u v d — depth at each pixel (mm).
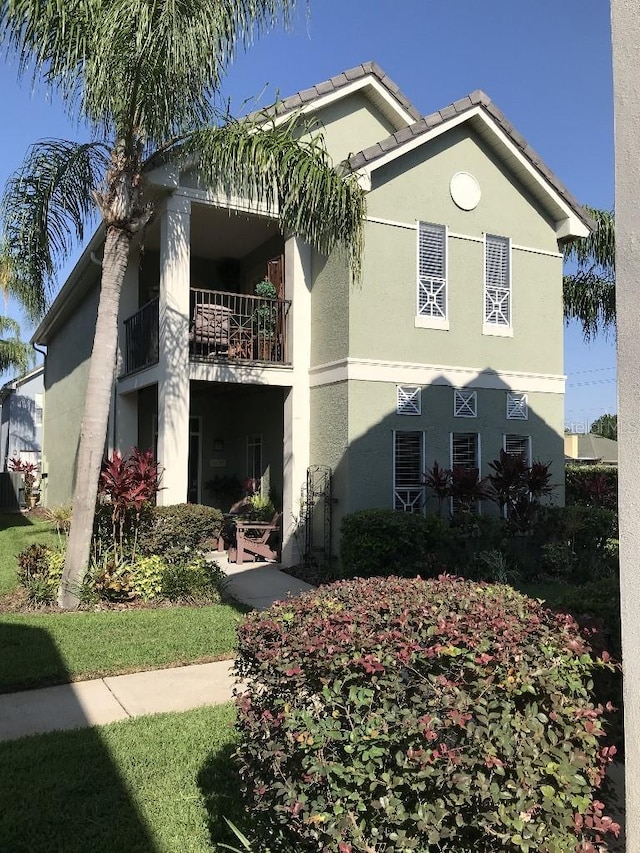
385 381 10820
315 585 9961
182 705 5305
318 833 2422
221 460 15398
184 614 7785
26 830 3535
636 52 2785
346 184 8648
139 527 9383
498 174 12211
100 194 8227
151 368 11141
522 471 11062
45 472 23516
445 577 3857
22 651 6320
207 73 7480
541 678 2615
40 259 9180
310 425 11703
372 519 9422
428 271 11445
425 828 2268
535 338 12516
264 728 2750
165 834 3523
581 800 2414
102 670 6012
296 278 11766
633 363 2691
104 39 6867
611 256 16109
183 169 10023
